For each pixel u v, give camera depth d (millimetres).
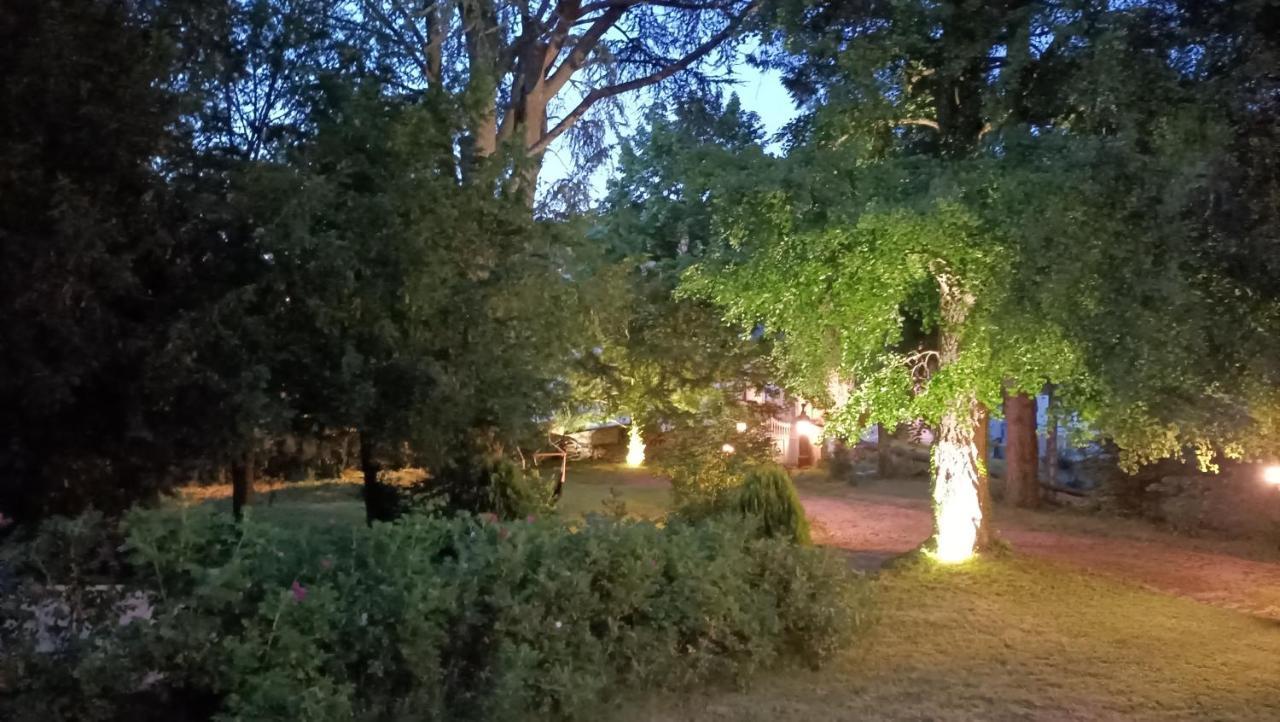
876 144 9508
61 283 6613
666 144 10414
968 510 10945
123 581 4910
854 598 7543
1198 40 7918
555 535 6137
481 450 10273
